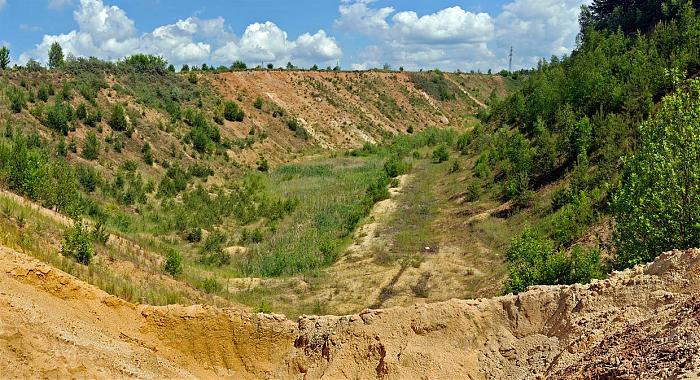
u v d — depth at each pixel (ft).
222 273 76.28
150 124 146.51
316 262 81.66
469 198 109.09
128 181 113.09
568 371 29.09
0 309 31.22
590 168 89.40
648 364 25.70
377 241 90.79
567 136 100.63
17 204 61.62
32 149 98.48
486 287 65.36
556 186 92.99
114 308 40.32
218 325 40.98
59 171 84.79
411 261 79.10
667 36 111.45
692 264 32.96
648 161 47.55
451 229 93.71
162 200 110.93
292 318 61.00
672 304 30.48
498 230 86.63
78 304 38.86
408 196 122.83
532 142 122.11
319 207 115.03
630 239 47.19
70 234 54.13
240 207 114.01
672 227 44.39
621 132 89.40
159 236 91.15
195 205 110.73
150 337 39.78
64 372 30.45
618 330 30.76
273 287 71.72
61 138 113.70
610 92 103.04
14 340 29.76
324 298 67.97
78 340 33.50
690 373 23.07
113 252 61.72
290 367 39.50
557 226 72.79
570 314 34.19
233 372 39.83
